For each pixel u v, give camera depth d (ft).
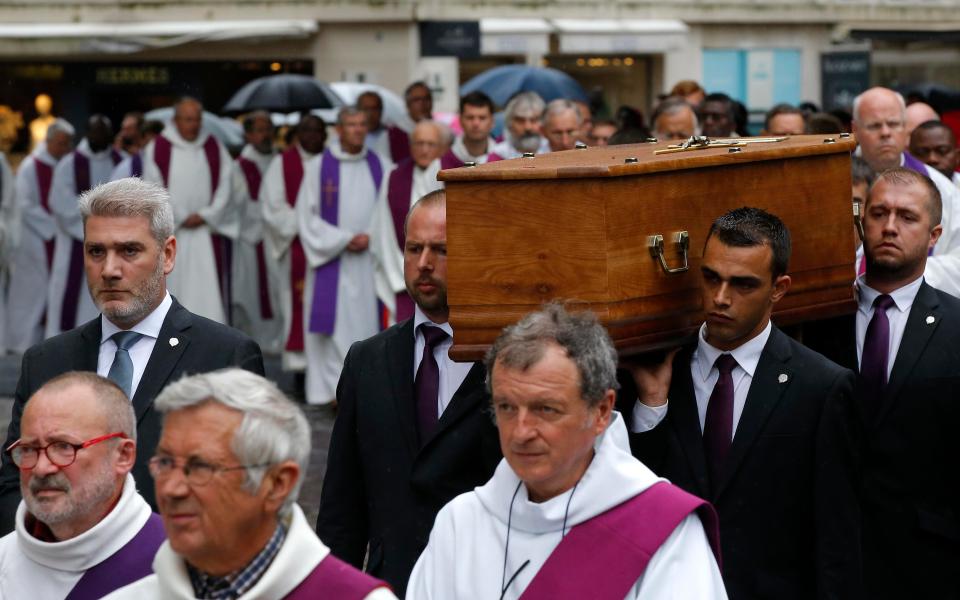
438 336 19.66
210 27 74.43
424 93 53.36
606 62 88.58
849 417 18.35
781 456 18.26
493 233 18.19
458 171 18.29
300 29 75.41
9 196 57.52
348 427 19.95
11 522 19.16
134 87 79.92
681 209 18.72
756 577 18.25
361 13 77.46
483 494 15.24
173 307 20.52
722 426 18.67
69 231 56.90
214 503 12.53
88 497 15.46
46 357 20.52
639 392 19.10
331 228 46.32
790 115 39.81
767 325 18.84
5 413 46.70
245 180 53.78
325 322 46.50
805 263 20.52
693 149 20.40
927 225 22.07
